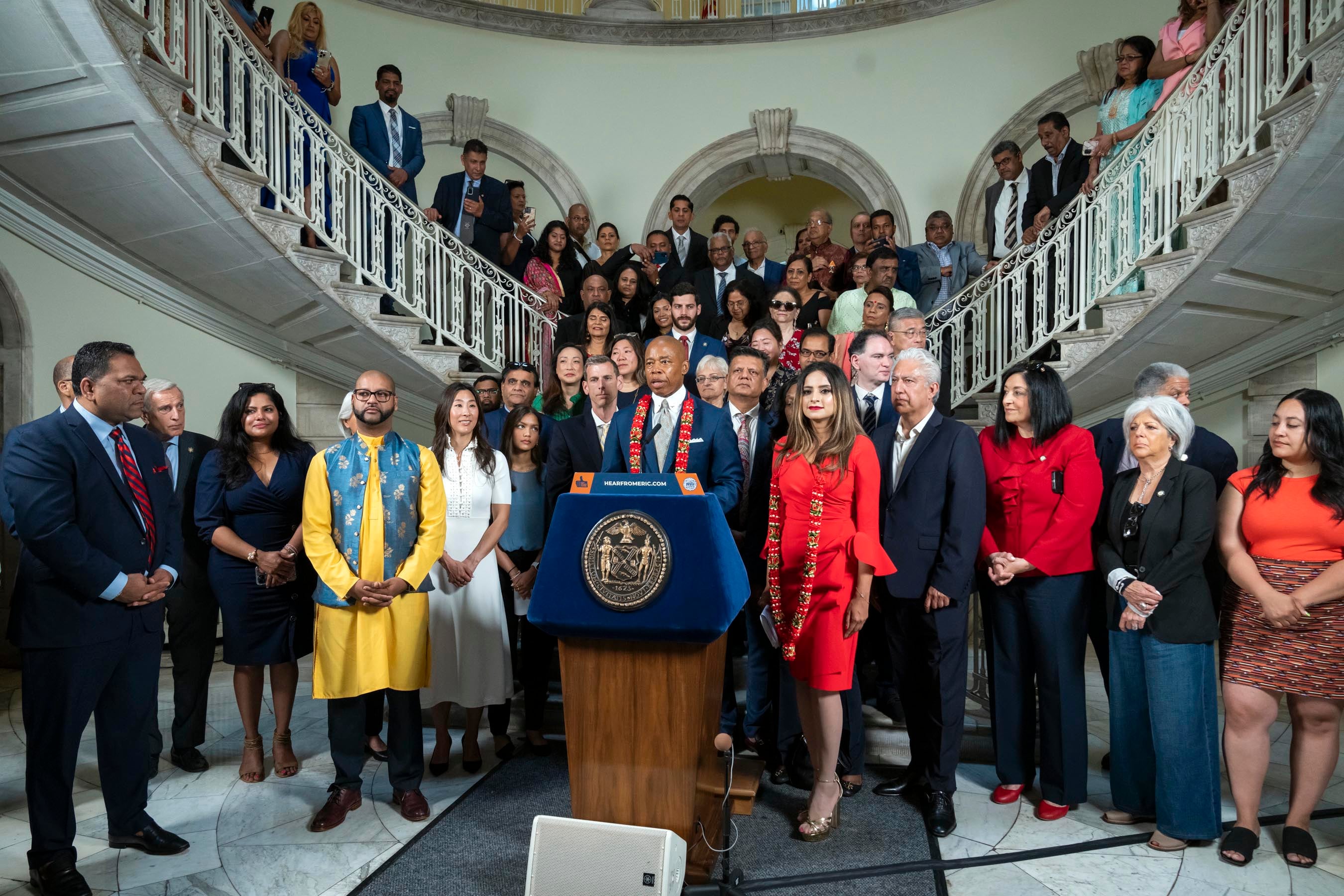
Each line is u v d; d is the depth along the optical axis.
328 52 6.60
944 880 2.64
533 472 4.04
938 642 3.10
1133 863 2.77
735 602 2.28
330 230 5.94
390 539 3.07
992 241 7.17
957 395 6.88
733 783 2.66
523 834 2.96
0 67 3.84
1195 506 2.89
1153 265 5.26
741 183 11.35
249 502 3.44
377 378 3.11
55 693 2.61
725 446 3.41
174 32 4.48
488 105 9.16
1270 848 2.85
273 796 3.36
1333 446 2.73
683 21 9.31
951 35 8.79
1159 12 7.92
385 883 2.62
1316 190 4.23
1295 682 2.73
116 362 2.70
